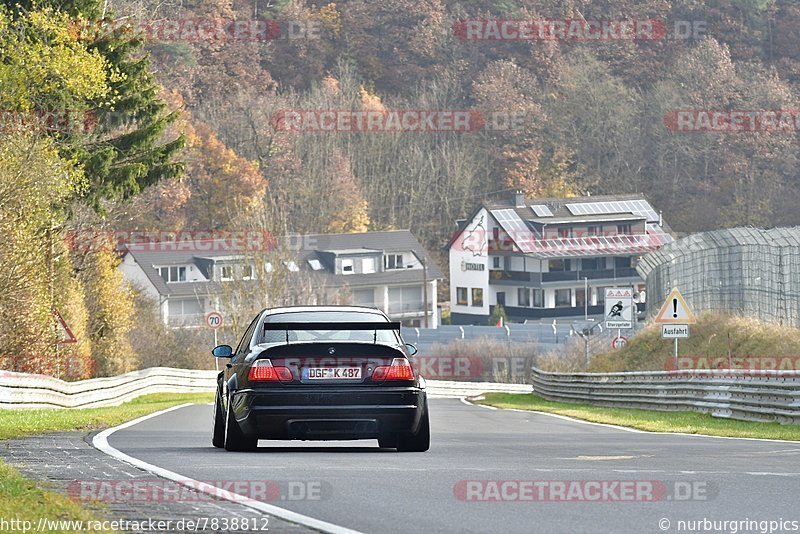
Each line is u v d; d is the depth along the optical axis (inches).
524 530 1083.9
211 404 4320.9
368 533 1064.8
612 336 7731.3
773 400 3122.5
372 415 1786.4
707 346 5290.4
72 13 5536.4
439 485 1387.8
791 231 5413.4
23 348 4311.0
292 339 1838.1
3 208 4200.3
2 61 4943.4
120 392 4918.8
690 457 1798.7
